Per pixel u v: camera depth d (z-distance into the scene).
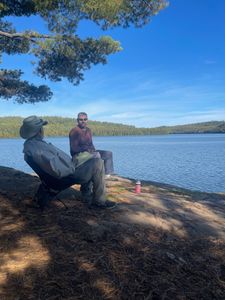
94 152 7.58
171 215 5.46
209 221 5.52
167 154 60.12
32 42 11.31
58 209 5.14
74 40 10.76
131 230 4.62
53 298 3.22
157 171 30.55
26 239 4.17
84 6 8.65
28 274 3.51
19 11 9.11
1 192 5.97
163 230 4.82
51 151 4.84
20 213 4.95
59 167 4.80
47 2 8.30
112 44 11.62
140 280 3.63
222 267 4.13
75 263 3.76
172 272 3.85
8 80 16.00
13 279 3.42
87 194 5.61
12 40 12.27
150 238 4.52
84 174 5.12
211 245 4.62
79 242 4.19
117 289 3.45
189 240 4.69
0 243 4.05
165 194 7.71
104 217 4.95
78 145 7.39
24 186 6.67
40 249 3.97
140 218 5.08
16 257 3.79
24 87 15.89
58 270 3.62
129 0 9.11
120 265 3.83
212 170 31.12
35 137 4.95
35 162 4.82
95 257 3.90
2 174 8.24
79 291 3.36
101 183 5.22
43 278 3.48
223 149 79.62
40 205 5.06
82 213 5.01
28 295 3.23
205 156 53.72
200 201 7.32
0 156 54.09
